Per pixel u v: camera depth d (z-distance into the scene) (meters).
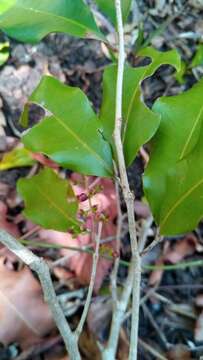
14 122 0.38
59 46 0.40
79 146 0.25
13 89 0.38
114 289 0.29
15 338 0.31
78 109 0.25
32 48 0.39
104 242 0.34
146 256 0.35
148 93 0.39
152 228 0.36
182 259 0.35
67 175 0.36
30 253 0.21
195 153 0.24
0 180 0.36
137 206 0.36
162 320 0.34
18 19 0.28
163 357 0.32
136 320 0.24
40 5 0.28
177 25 0.42
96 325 0.33
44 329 0.31
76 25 0.28
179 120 0.25
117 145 0.23
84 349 0.32
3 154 0.37
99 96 0.39
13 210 0.35
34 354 0.32
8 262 0.33
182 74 0.38
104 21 0.40
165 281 0.35
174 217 0.24
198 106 0.25
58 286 0.34
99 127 0.25
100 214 0.28
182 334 0.33
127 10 0.29
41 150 0.25
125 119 0.25
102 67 0.39
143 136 0.24
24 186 0.28
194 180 0.24
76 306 0.33
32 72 0.39
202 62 0.38
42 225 0.28
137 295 0.24
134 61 0.39
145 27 0.41
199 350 0.33
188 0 0.42
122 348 0.32
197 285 0.35
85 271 0.33
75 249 0.31
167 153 0.25
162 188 0.24
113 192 0.35
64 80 0.39
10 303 0.31
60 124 0.25
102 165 0.25
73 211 0.28
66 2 0.28
